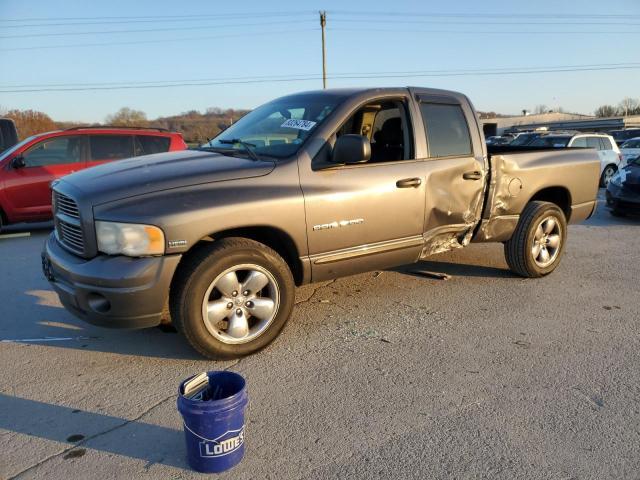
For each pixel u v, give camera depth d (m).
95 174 3.89
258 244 3.84
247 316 3.88
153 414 3.18
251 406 3.26
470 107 5.25
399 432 2.99
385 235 4.48
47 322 4.64
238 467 2.69
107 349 4.07
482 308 5.00
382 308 4.99
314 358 3.92
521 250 5.69
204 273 3.60
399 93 4.73
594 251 7.49
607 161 17.52
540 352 4.05
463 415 3.17
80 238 3.58
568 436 2.96
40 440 2.92
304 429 3.02
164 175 3.71
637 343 4.23
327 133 4.22
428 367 3.79
